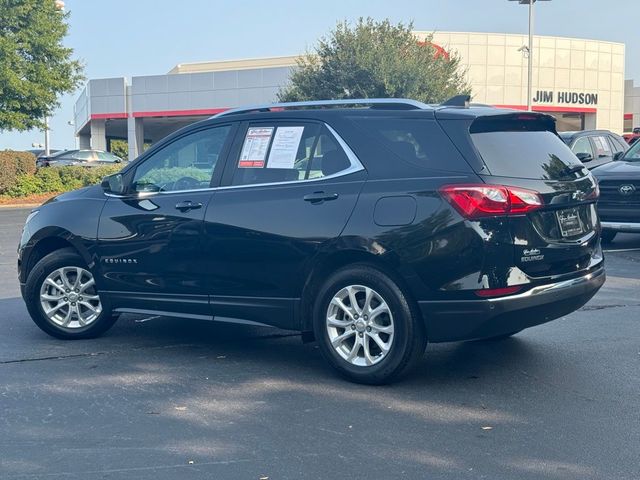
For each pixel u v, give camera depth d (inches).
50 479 165.5
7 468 171.3
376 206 218.8
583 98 1915.6
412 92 1246.9
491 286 207.8
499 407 207.3
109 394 222.1
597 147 616.1
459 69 1770.4
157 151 267.6
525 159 223.0
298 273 231.3
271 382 231.9
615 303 336.8
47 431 193.6
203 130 260.1
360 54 1268.5
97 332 283.9
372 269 220.4
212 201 247.8
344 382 230.8
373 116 230.8
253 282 239.9
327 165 232.1
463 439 185.3
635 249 501.4
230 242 241.8
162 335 291.3
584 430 190.4
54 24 1153.4
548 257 217.0
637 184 458.6
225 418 201.6
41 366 250.8
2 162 1109.7
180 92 1857.8
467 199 207.8
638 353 257.6
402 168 220.4
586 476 164.2
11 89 1107.3
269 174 242.2
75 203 278.5
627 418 198.2
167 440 186.9
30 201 1106.7
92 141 2005.4
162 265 256.4
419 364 247.6
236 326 304.8
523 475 164.9
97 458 176.4
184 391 224.2
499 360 251.1
